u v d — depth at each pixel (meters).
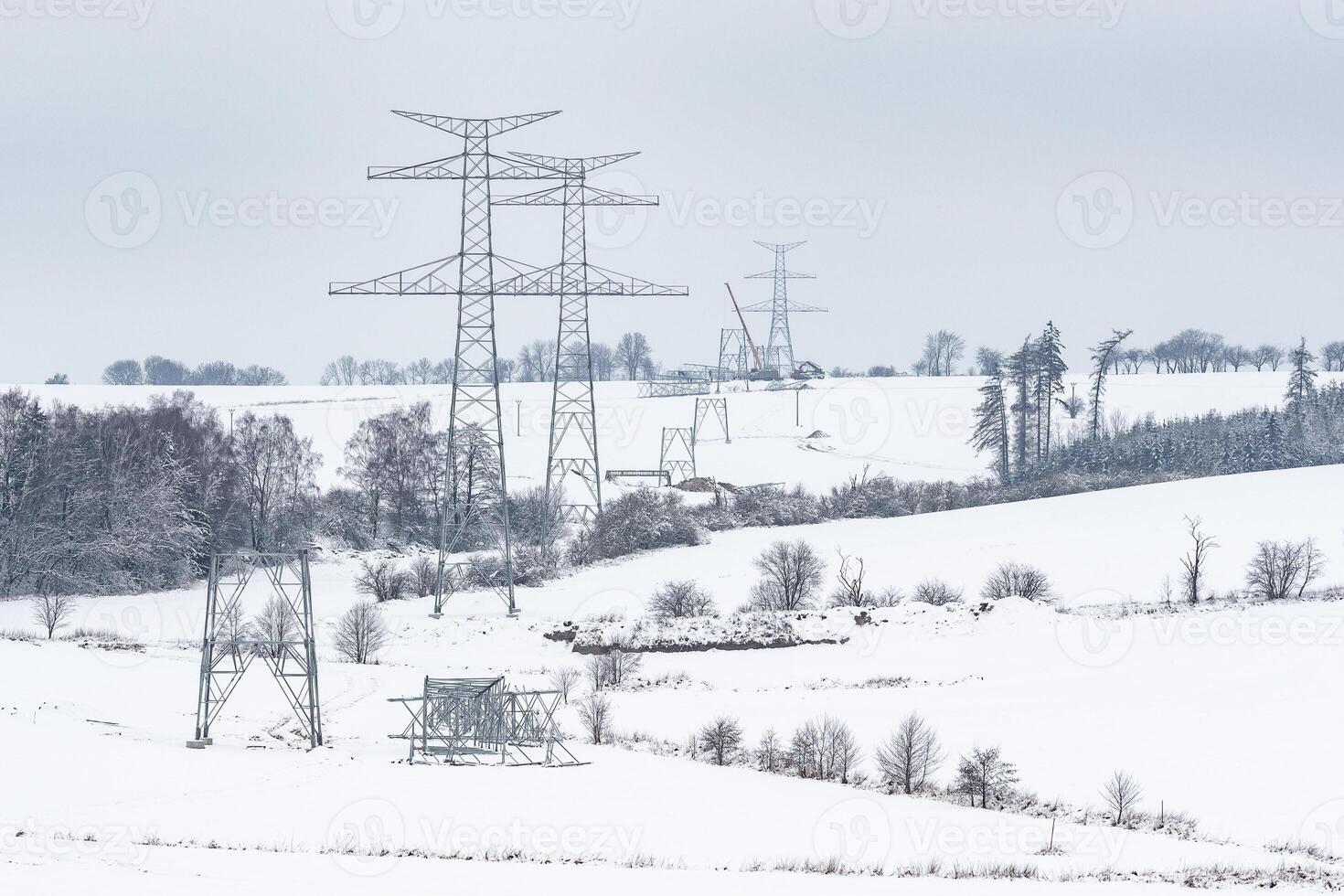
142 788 149.12
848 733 189.50
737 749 192.88
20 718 187.00
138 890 98.62
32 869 106.00
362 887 104.00
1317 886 121.94
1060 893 113.94
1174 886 119.94
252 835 128.75
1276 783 169.75
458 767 171.88
